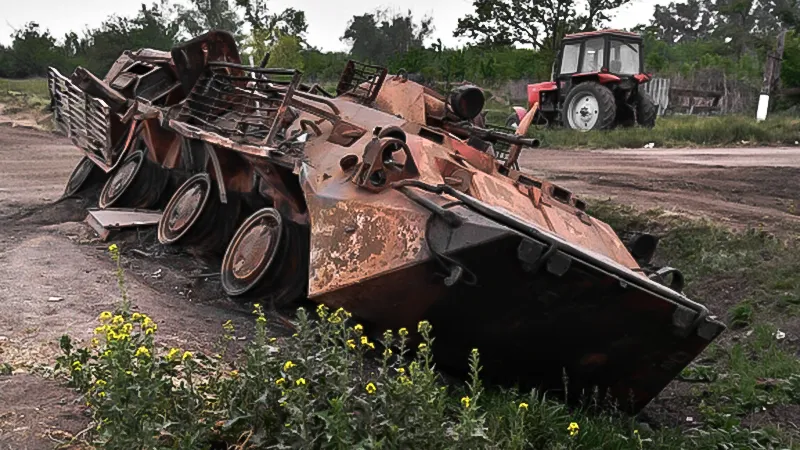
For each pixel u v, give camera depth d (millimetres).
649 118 23141
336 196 6043
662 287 5492
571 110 22828
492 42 39469
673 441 5699
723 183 13633
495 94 34438
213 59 9141
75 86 10805
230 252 7684
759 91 31172
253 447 4234
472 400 4480
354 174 6082
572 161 16703
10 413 4527
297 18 38562
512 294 5379
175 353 4453
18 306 6488
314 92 8438
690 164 15883
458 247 5195
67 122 11914
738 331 8250
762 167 15000
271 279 7176
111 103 10445
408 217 5551
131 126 10688
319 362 4434
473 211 5484
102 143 10648
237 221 8547
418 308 5609
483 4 38812
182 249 8906
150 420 3967
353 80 8492
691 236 10359
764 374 7086
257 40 26750
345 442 3865
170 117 8961
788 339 7762
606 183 13711
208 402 4543
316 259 5930
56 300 6754
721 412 6523
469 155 7043
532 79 35906
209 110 8875
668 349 5777
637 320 5543
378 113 7375
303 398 3998
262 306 7254
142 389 3936
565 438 5121
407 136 6648
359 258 5660
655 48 49812
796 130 21344
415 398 4211
